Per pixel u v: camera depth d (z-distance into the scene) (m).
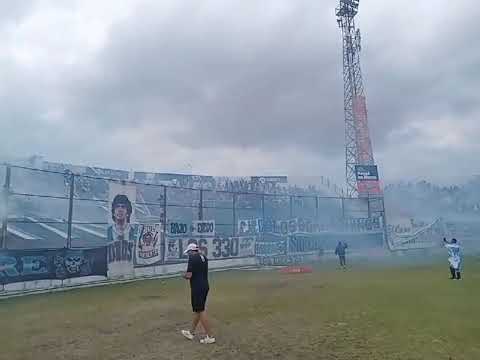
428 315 9.84
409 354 6.91
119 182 18.64
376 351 7.10
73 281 15.93
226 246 24.92
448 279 17.23
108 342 7.80
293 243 29.19
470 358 6.70
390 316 9.79
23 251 14.22
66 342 7.81
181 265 21.80
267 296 13.19
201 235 23.62
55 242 24.72
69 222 16.53
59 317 10.09
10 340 7.96
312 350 7.20
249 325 9.08
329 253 31.45
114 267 17.94
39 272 14.71
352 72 61.06
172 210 39.94
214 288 15.36
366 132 60.06
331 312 10.38
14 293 13.70
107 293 14.27
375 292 13.66
